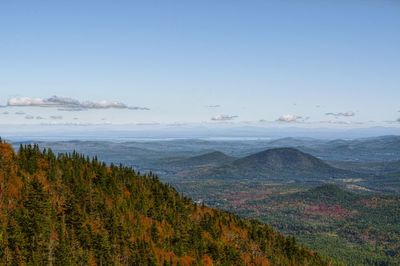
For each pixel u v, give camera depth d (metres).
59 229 156.38
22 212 153.38
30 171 189.88
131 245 176.12
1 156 190.25
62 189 186.62
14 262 134.50
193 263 186.75
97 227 172.75
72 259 145.00
